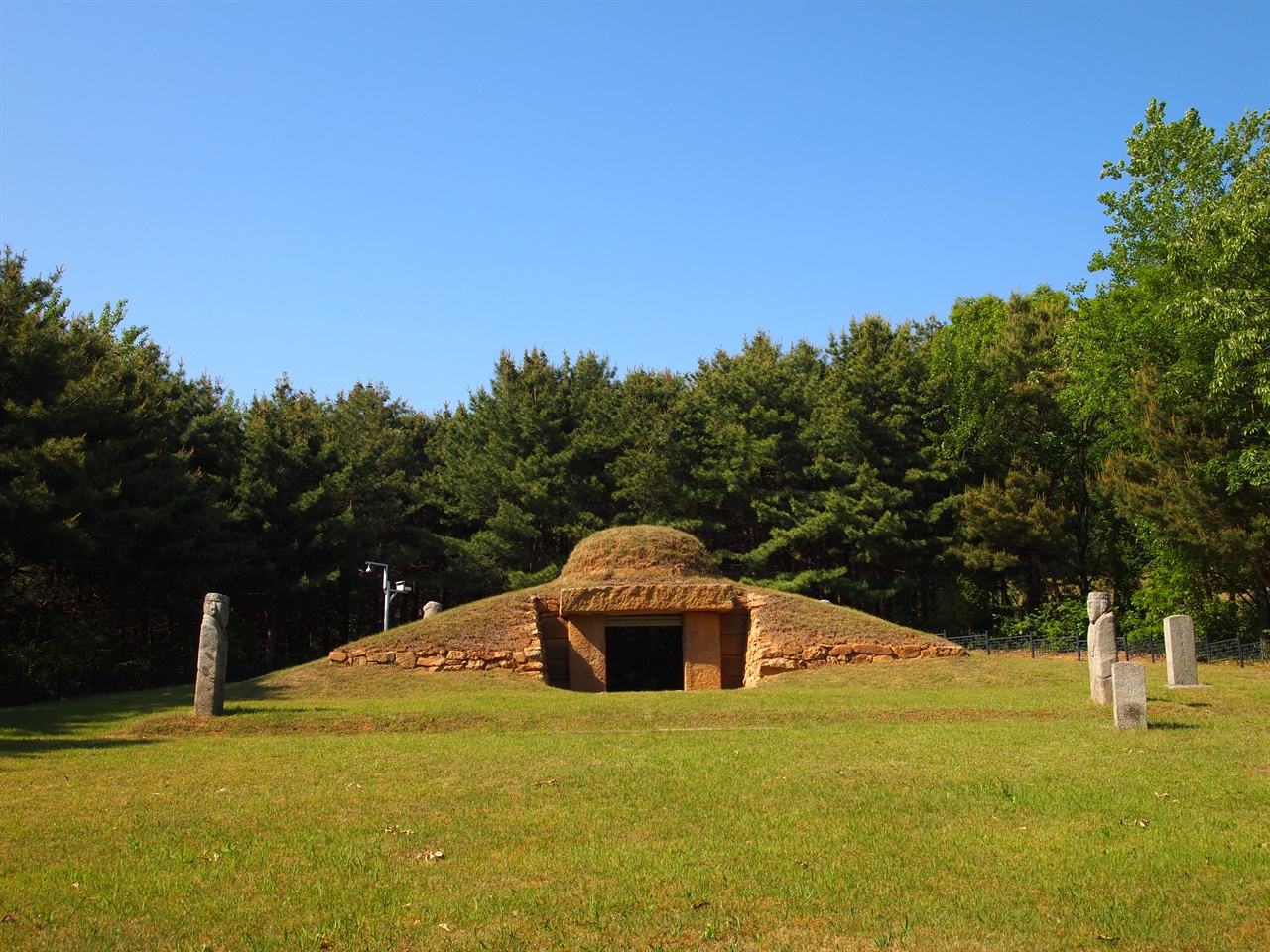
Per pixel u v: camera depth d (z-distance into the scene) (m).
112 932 6.84
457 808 10.05
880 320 49.31
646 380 49.66
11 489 24.56
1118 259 34.22
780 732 15.52
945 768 11.88
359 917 7.05
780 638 25.83
